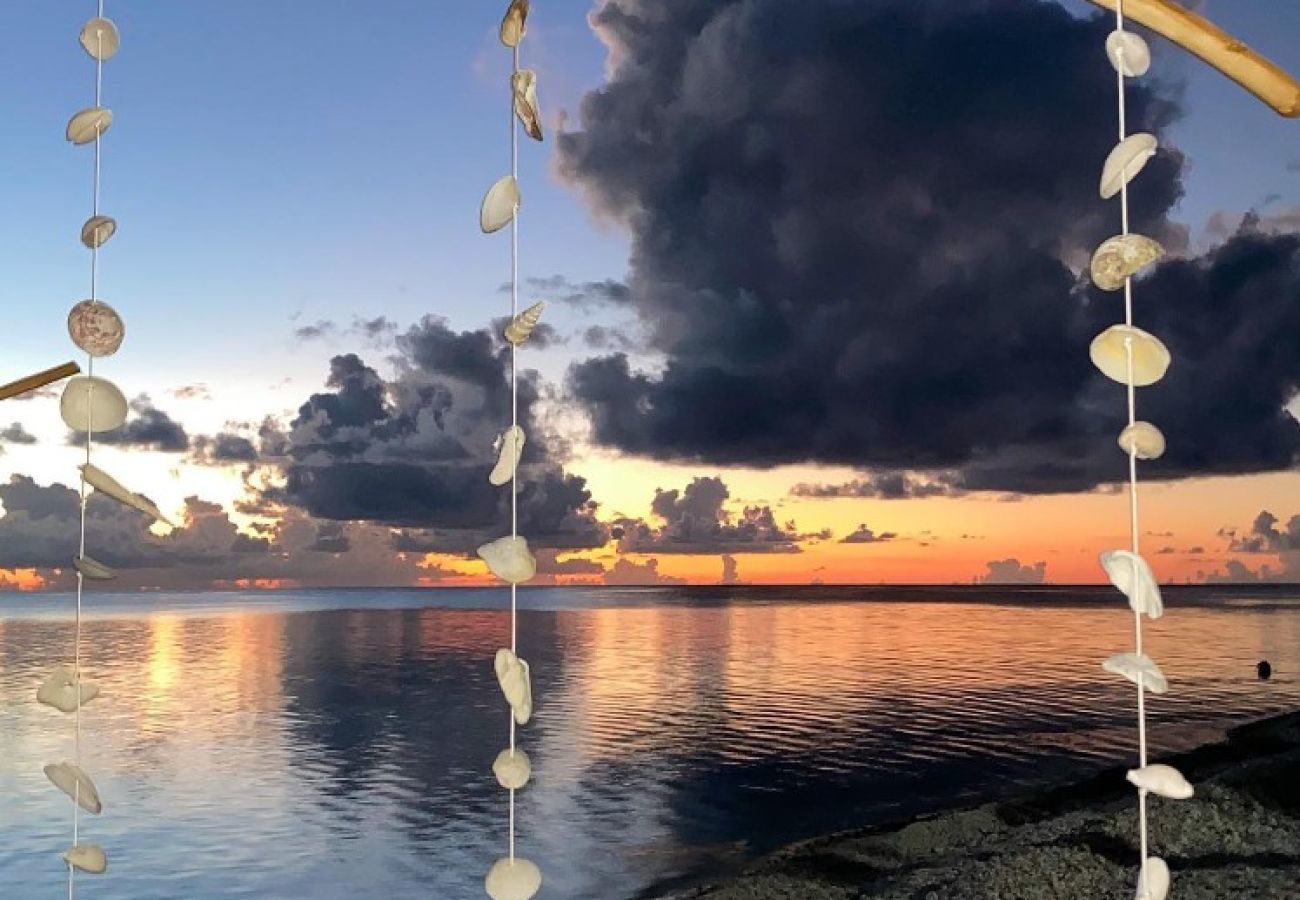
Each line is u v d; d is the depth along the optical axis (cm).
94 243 146
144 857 1653
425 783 2212
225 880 1533
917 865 1257
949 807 1825
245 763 2478
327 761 2491
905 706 3281
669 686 3975
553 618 10256
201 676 4522
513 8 121
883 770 2228
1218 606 11506
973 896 1006
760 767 2305
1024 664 4772
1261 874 871
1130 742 2434
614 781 2186
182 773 2361
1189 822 1079
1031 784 2005
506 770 125
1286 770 1170
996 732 2692
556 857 1608
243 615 11862
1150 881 100
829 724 2912
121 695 3816
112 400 143
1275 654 4881
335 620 10275
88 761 2512
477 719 3131
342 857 1645
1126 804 1276
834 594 18638
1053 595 17600
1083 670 4431
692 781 2167
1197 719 2797
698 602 15662
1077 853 1054
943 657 5219
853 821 1758
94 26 147
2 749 2650
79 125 146
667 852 1608
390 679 4369
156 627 8988
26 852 1678
